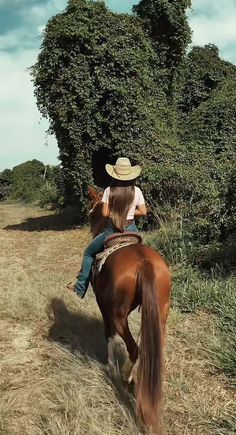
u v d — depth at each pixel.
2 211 32.34
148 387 3.93
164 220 13.59
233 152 18.38
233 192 8.85
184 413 4.61
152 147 16.55
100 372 5.25
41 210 30.86
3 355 6.14
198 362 5.61
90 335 6.57
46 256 12.91
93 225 5.83
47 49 16.75
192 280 8.16
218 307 7.14
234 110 19.20
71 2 16.77
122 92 16.30
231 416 4.48
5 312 7.71
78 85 16.39
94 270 5.09
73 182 17.41
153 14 19.66
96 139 16.83
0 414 4.67
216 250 9.09
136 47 17.20
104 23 16.80
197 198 14.56
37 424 4.55
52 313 7.49
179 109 23.41
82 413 4.49
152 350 3.96
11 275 10.35
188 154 16.64
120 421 4.44
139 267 4.32
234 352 5.55
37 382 5.36
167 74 20.08
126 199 5.02
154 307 4.05
